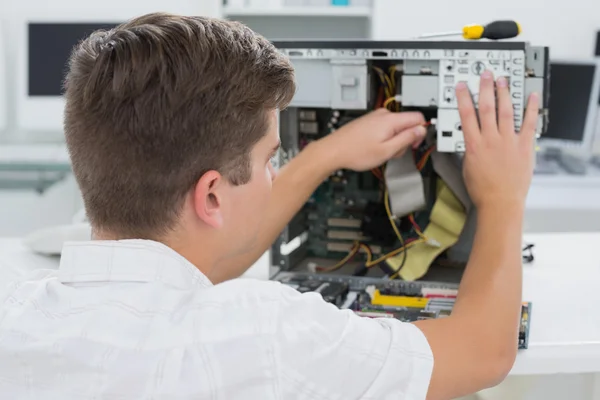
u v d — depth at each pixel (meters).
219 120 0.68
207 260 0.75
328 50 1.17
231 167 0.71
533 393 1.31
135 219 0.70
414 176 1.25
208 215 0.71
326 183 1.37
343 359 0.68
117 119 0.67
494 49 1.10
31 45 3.12
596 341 1.01
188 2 3.41
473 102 1.11
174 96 0.66
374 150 1.18
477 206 1.05
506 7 3.34
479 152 1.07
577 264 1.41
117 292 0.68
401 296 1.20
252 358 0.65
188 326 0.66
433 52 1.12
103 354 0.65
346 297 1.20
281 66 0.73
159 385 0.64
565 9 3.32
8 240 1.54
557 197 2.72
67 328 0.66
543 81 1.09
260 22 3.30
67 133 0.70
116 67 0.67
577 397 1.28
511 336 0.82
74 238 1.41
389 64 1.25
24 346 0.66
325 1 3.14
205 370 0.64
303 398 0.66
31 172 3.12
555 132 3.05
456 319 0.81
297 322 0.68
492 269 0.91
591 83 2.96
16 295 0.73
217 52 0.68
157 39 0.67
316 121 1.32
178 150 0.67
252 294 0.69
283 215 1.16
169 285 0.69
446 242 1.27
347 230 1.38
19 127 3.18
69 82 0.71
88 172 0.69
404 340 0.72
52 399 0.66
